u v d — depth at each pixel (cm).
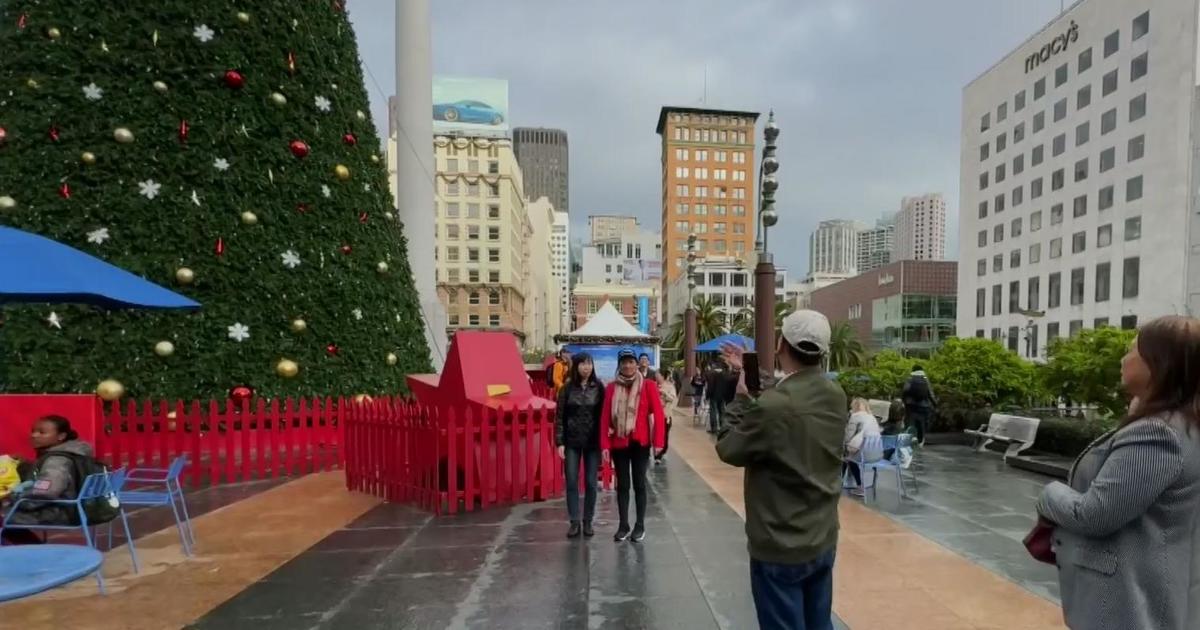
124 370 783
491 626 368
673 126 11262
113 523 571
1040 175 6606
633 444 535
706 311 5619
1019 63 6975
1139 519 181
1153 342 191
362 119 1045
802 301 14012
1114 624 181
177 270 820
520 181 9950
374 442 691
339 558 484
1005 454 1066
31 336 754
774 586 247
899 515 668
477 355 704
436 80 8912
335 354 933
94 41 820
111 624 367
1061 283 6250
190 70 859
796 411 247
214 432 745
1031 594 429
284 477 784
